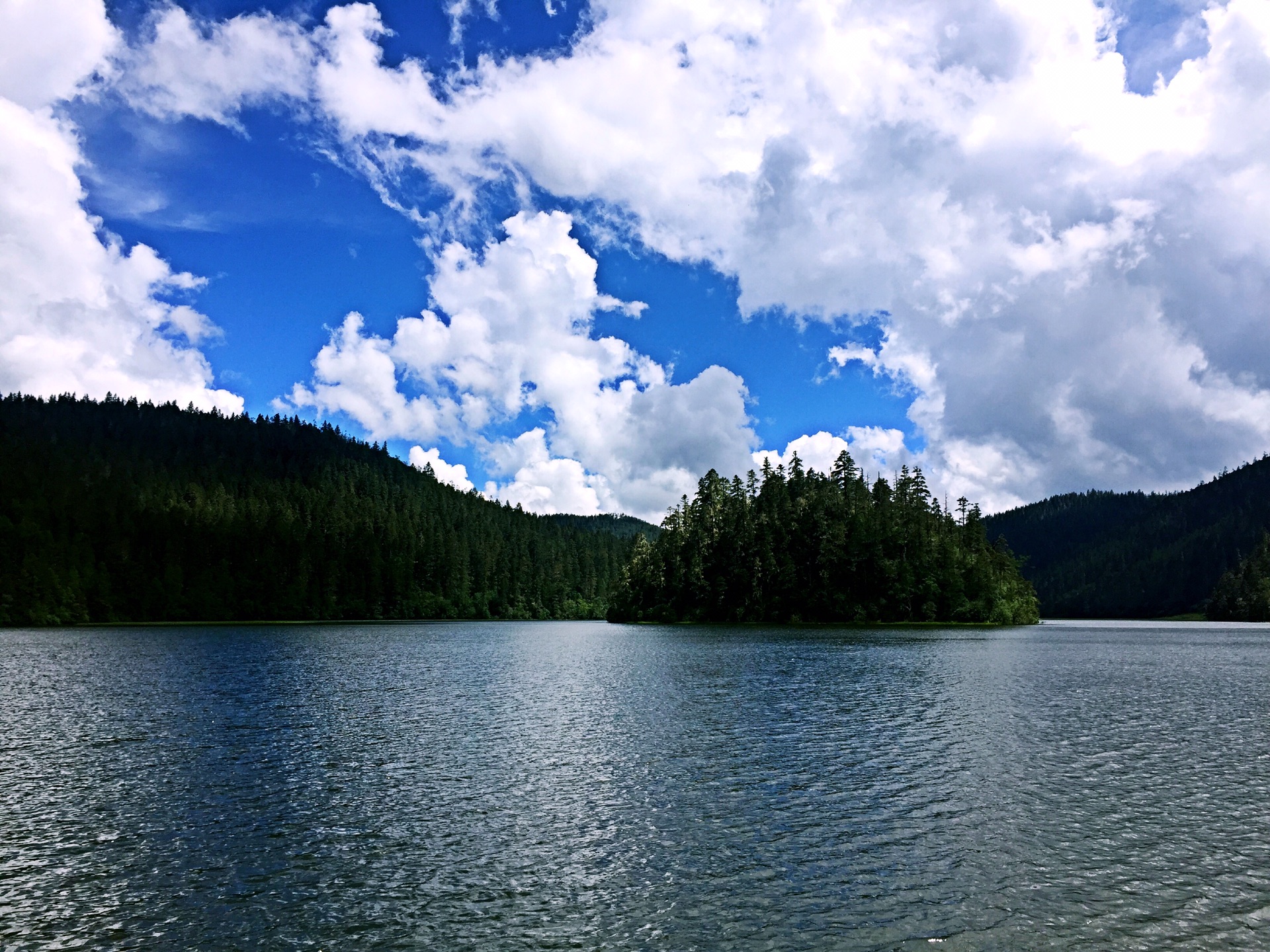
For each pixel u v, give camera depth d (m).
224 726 39.25
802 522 163.25
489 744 34.53
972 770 29.44
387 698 49.50
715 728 38.38
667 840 21.75
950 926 16.47
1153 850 20.75
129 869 19.80
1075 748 33.44
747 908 17.36
